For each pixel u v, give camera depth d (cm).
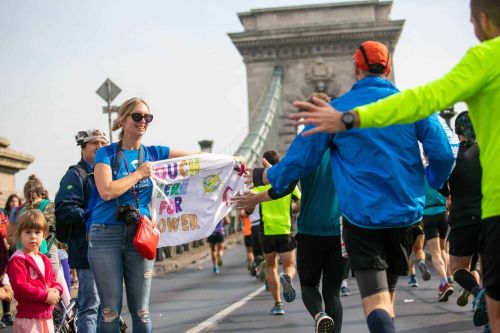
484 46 319
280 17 5509
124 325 752
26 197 805
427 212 936
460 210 595
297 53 5441
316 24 5416
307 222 538
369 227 395
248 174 497
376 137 400
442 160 425
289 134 5356
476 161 586
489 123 321
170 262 1947
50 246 773
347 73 5403
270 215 880
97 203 518
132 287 510
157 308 1038
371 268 399
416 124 420
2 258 788
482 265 344
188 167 591
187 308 1018
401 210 395
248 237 1617
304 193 539
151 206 545
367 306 394
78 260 611
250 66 5459
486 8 323
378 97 418
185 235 600
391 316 395
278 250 884
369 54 429
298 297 1077
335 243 538
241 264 1942
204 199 603
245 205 495
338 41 5388
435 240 936
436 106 319
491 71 315
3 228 984
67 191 625
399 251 414
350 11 5484
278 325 796
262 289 1247
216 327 802
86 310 605
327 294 543
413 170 409
